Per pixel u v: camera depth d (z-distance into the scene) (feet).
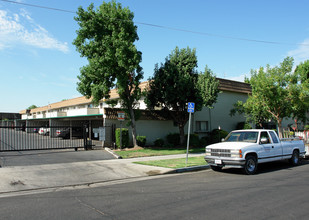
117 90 55.67
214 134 80.18
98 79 55.42
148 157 47.01
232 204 19.16
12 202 20.70
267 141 35.96
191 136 71.56
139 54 56.29
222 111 87.66
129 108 60.08
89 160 41.98
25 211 18.21
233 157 31.83
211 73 67.15
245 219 15.99
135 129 60.64
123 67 52.44
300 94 58.59
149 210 17.98
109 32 54.29
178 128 76.69
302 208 18.04
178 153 53.47
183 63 64.85
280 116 64.69
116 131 59.93
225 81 87.15
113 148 58.70
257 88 61.46
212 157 34.14
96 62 51.88
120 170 34.68
